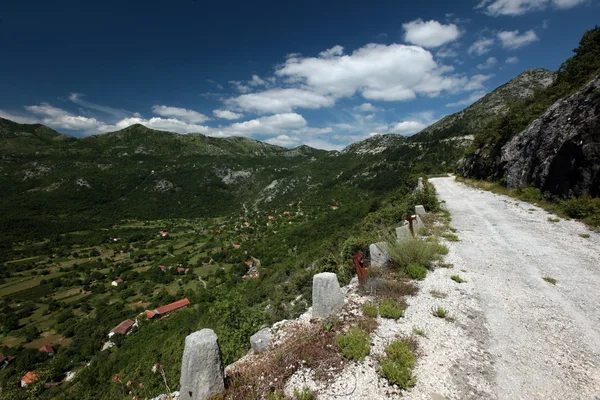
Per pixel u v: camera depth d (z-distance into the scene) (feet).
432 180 109.29
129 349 99.04
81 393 66.18
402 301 18.47
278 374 12.62
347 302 18.57
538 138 54.70
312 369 12.79
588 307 17.24
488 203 53.57
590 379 11.47
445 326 15.62
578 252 26.37
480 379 11.69
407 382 11.34
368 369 12.46
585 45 67.36
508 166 68.49
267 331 17.01
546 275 22.11
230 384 12.45
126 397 42.50
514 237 32.07
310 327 16.31
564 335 14.61
